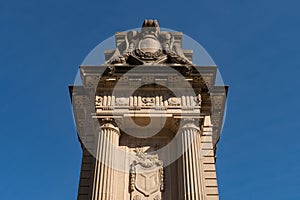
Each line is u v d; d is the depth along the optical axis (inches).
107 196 1205.1
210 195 1295.5
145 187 1282.0
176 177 1300.4
